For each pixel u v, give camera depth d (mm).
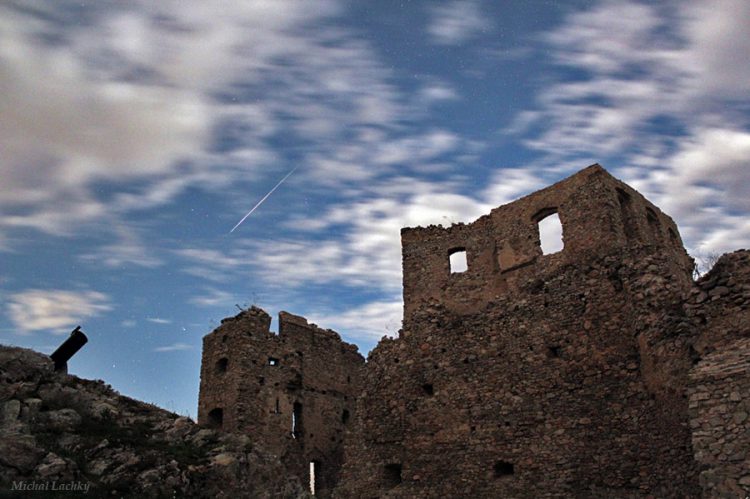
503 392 21984
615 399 19422
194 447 19797
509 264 27688
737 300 15484
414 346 24922
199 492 17828
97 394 20953
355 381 39125
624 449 18719
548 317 21859
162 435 19797
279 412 33625
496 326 23047
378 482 23719
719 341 15555
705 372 13750
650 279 19266
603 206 24641
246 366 33094
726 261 15977
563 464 19828
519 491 20422
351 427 25516
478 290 28578
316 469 35062
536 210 27312
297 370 35469
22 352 20062
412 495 22719
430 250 30875
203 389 34156
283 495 20266
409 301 30469
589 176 25484
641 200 27078
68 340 21578
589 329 20750
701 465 13070
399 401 24453
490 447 21578
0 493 14055
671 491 17031
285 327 36000
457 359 23562
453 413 22891
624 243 24516
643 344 18672
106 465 16812
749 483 12336
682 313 17656
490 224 29312
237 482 19031
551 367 21172
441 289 29734
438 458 22641
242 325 33875
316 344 37406
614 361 19828
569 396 20453
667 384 17406
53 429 17500
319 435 35281
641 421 18609
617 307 20344
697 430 13367
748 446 12609
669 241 27906
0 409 17438
